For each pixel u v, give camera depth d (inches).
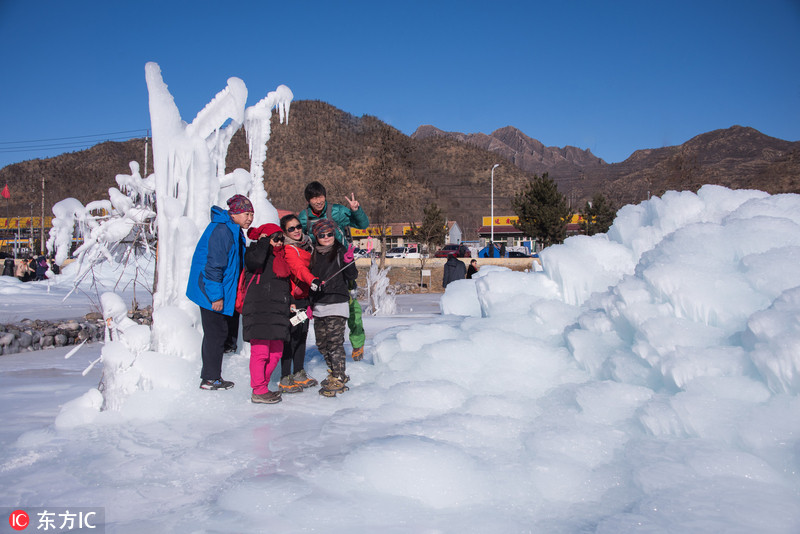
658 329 125.6
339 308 163.6
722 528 74.6
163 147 185.8
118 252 431.2
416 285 983.0
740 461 90.7
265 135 217.0
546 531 80.0
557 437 109.3
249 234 159.6
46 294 616.1
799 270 120.3
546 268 198.2
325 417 140.9
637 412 113.9
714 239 144.5
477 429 120.2
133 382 146.3
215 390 160.4
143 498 94.0
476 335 169.6
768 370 102.7
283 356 167.5
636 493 90.1
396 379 163.5
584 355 145.0
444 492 92.6
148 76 187.0
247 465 107.7
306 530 81.6
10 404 160.6
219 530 81.9
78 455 114.8
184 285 179.8
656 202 184.2
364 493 94.0
